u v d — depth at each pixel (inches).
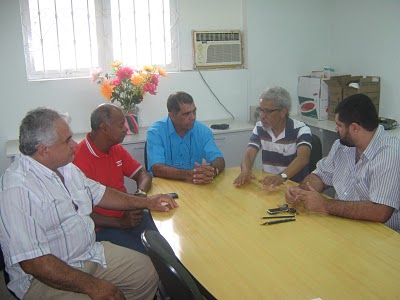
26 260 61.0
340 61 162.4
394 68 138.6
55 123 66.0
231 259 59.4
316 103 152.4
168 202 80.5
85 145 92.7
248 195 85.2
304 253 60.4
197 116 156.8
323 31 165.3
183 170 96.7
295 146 103.8
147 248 52.2
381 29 141.4
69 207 69.2
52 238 67.1
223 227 70.2
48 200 65.6
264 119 101.7
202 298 50.7
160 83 149.3
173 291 53.3
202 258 59.9
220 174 99.9
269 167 108.8
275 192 86.4
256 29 156.2
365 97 75.5
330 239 64.4
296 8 159.6
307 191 76.5
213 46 153.5
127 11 142.8
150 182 94.0
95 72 135.0
